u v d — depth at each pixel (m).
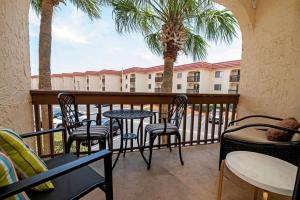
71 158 1.25
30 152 0.85
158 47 3.96
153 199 1.38
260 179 0.90
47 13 3.14
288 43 2.05
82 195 0.89
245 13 2.46
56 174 0.70
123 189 1.50
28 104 1.81
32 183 0.63
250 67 2.55
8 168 0.62
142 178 1.67
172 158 2.13
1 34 1.23
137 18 3.37
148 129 1.96
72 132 1.74
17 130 1.52
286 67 2.07
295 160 1.37
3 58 1.26
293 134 1.46
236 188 1.54
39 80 3.17
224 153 1.56
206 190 1.51
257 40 2.43
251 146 1.45
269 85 2.28
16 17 1.47
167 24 3.39
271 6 2.24
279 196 1.43
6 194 0.57
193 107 2.58
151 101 2.30
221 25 3.43
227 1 2.49
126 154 2.22
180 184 1.59
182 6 3.21
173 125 2.03
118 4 3.11
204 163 2.01
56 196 0.86
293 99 2.00
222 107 2.71
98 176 1.04
